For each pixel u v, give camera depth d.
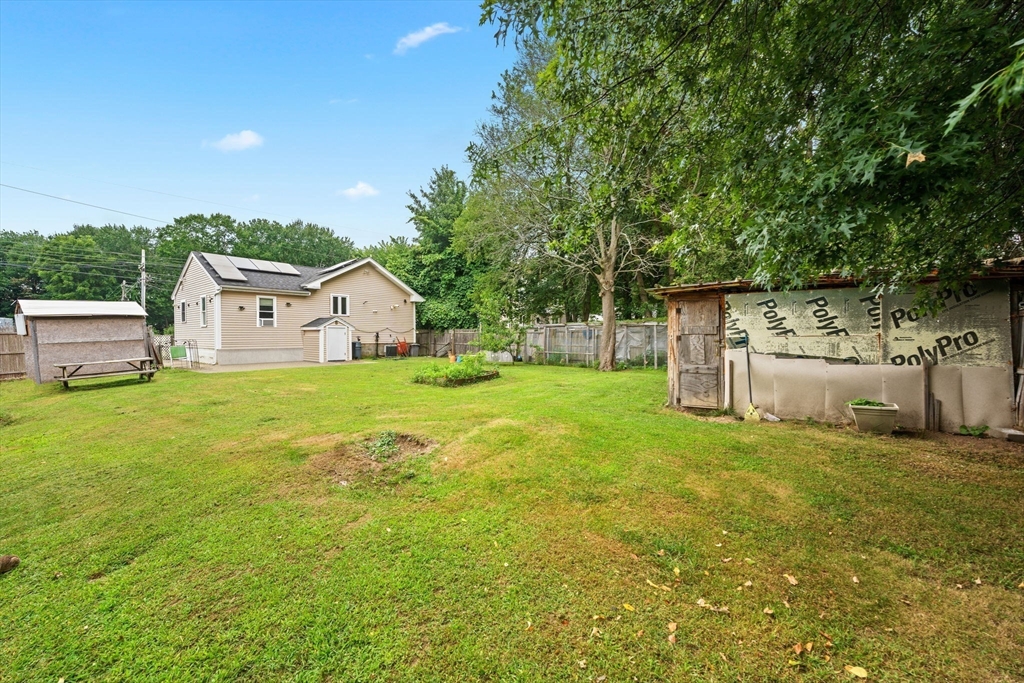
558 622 2.05
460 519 3.18
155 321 39.84
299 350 17.89
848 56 2.91
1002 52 1.91
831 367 5.72
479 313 16.19
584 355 15.17
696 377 6.80
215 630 2.00
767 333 6.31
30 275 34.81
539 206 13.30
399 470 4.21
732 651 1.85
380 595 2.26
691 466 4.18
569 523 3.09
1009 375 4.89
